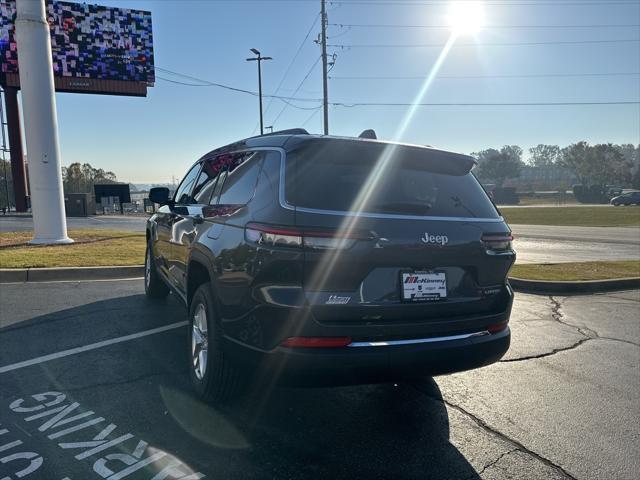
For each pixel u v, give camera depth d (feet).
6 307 20.92
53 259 31.58
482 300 10.92
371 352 9.50
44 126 39.99
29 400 11.90
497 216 11.69
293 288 9.24
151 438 10.25
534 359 16.02
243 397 12.37
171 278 17.34
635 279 29.40
